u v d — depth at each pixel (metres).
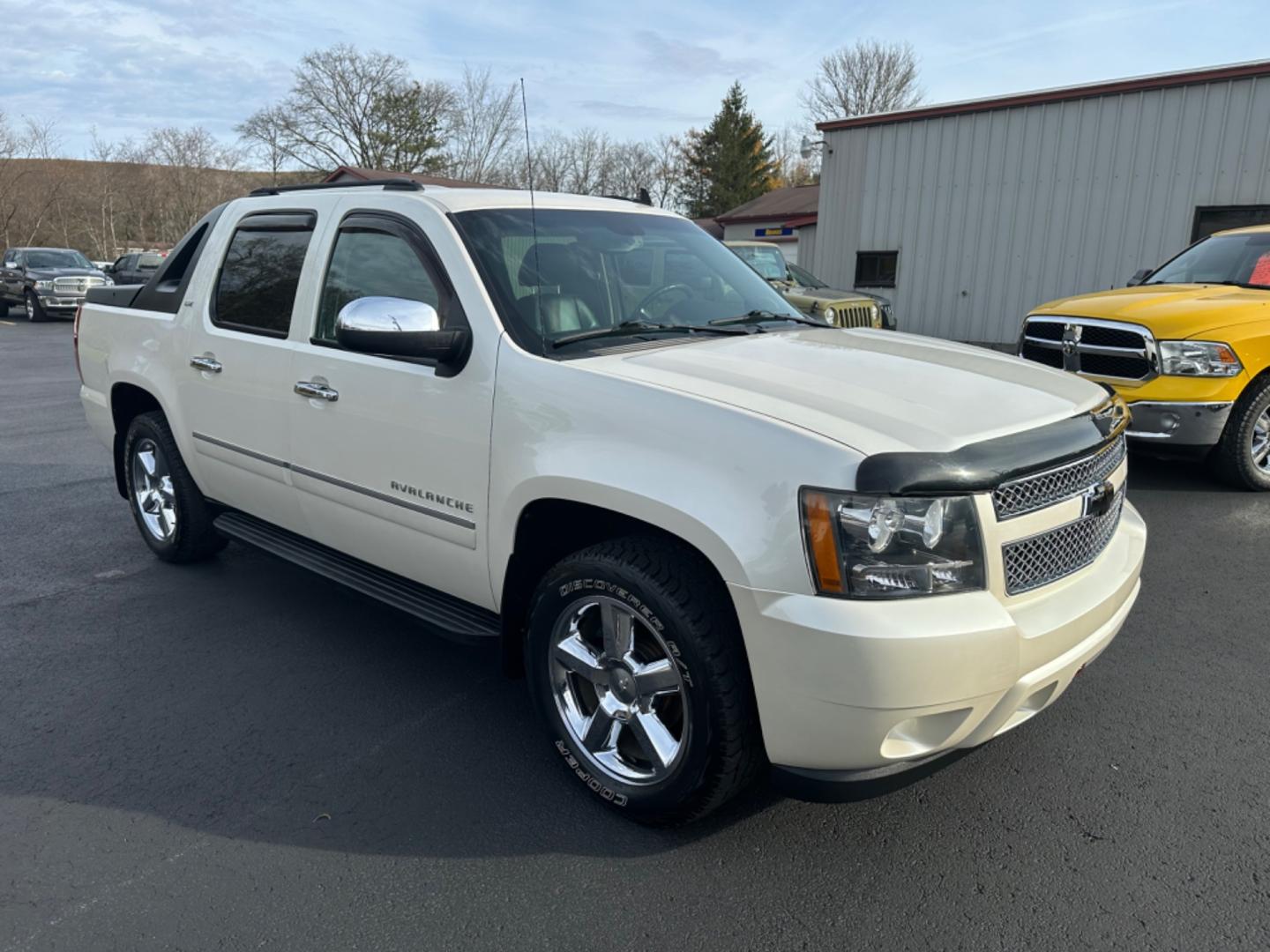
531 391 2.80
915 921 2.35
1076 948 2.25
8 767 3.07
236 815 2.81
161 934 2.32
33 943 2.29
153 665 3.82
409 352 2.91
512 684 3.67
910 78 62.38
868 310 11.27
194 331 4.21
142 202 60.66
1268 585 4.59
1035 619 2.40
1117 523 2.99
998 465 2.31
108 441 5.18
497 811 2.84
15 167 52.66
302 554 3.88
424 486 3.16
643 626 2.68
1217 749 3.13
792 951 2.26
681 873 2.55
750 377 2.69
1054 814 2.79
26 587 4.69
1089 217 14.24
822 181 17.27
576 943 2.29
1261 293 6.39
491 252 3.17
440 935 2.32
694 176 62.22
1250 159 12.75
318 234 3.68
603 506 2.58
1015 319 15.24
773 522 2.26
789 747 2.35
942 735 2.32
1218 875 2.50
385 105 47.72
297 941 2.30
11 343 18.59
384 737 3.27
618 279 3.46
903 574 2.22
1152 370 6.00
